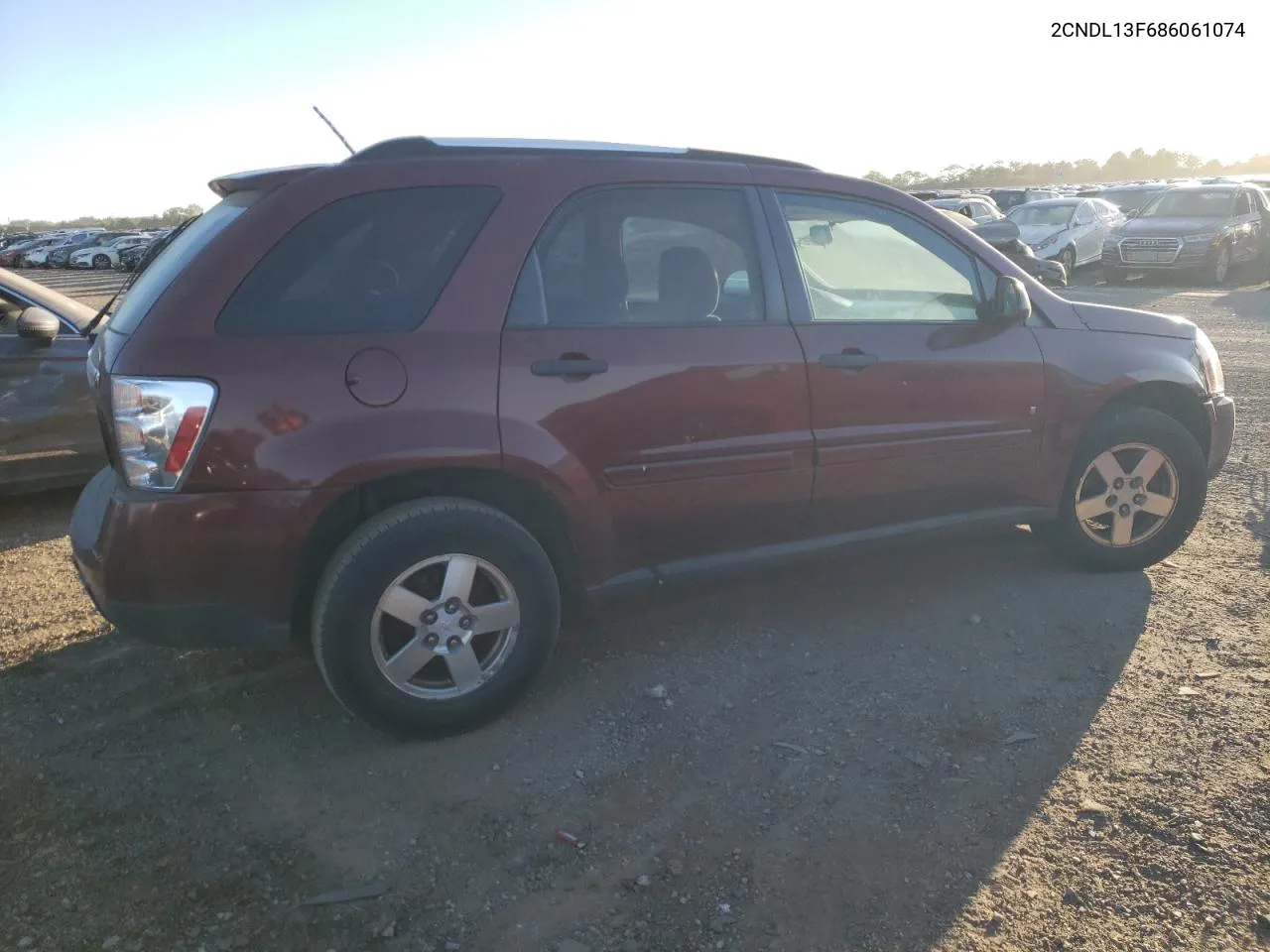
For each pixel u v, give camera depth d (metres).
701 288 3.63
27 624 4.27
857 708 3.47
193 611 3.03
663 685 3.66
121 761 3.23
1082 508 4.43
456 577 3.22
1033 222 21.44
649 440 3.47
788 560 3.89
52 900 2.59
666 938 2.46
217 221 3.27
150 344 2.96
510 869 2.71
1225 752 3.13
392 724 3.23
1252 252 19.03
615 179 3.54
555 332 3.35
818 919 2.50
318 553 3.22
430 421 3.12
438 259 3.27
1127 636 3.94
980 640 3.94
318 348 3.05
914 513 4.11
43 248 45.16
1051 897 2.55
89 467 5.83
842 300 3.92
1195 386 4.54
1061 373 4.22
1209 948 2.38
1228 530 5.12
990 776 3.05
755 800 2.98
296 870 2.71
